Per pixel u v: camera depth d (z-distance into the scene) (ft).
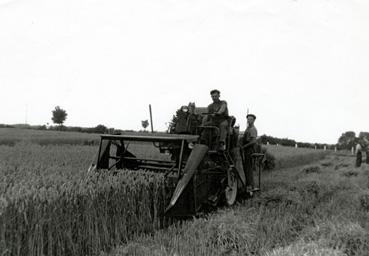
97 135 111.65
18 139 79.82
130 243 17.90
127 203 19.56
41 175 19.15
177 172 23.39
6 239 13.57
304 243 16.84
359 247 17.28
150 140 23.91
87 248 17.25
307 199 29.22
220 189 27.48
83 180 18.47
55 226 15.48
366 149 70.85
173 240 17.69
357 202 28.86
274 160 56.49
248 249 17.30
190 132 29.27
